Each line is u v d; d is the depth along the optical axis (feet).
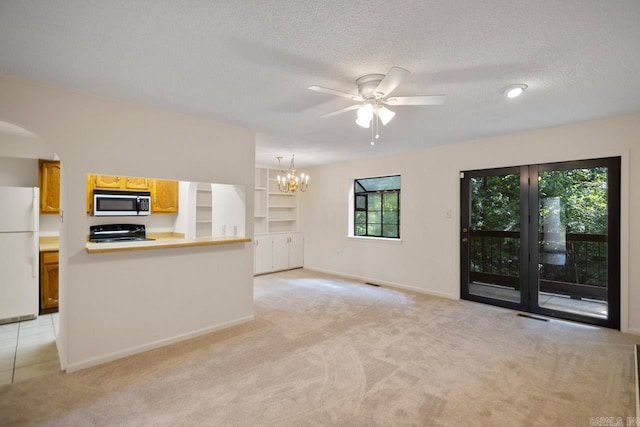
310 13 5.16
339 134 13.06
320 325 11.53
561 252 12.23
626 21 5.34
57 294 13.00
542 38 5.90
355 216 20.77
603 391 7.30
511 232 13.48
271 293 16.06
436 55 6.54
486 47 6.22
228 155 11.46
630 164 10.59
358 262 19.58
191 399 6.99
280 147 15.75
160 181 16.20
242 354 9.16
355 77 7.58
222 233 13.08
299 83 7.92
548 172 12.47
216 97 8.84
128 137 9.14
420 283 16.38
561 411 6.59
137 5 4.93
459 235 14.94
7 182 13.04
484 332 10.84
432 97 7.17
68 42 6.04
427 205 16.08
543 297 12.66
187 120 10.38
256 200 21.58
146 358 8.89
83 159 8.39
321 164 21.57
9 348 9.68
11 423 6.17
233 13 5.16
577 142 11.59
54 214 14.12
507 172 13.47
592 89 8.31
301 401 6.94
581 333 10.75
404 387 7.49
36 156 13.44
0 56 6.55
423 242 16.26
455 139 14.14
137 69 7.17
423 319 12.17
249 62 6.86
